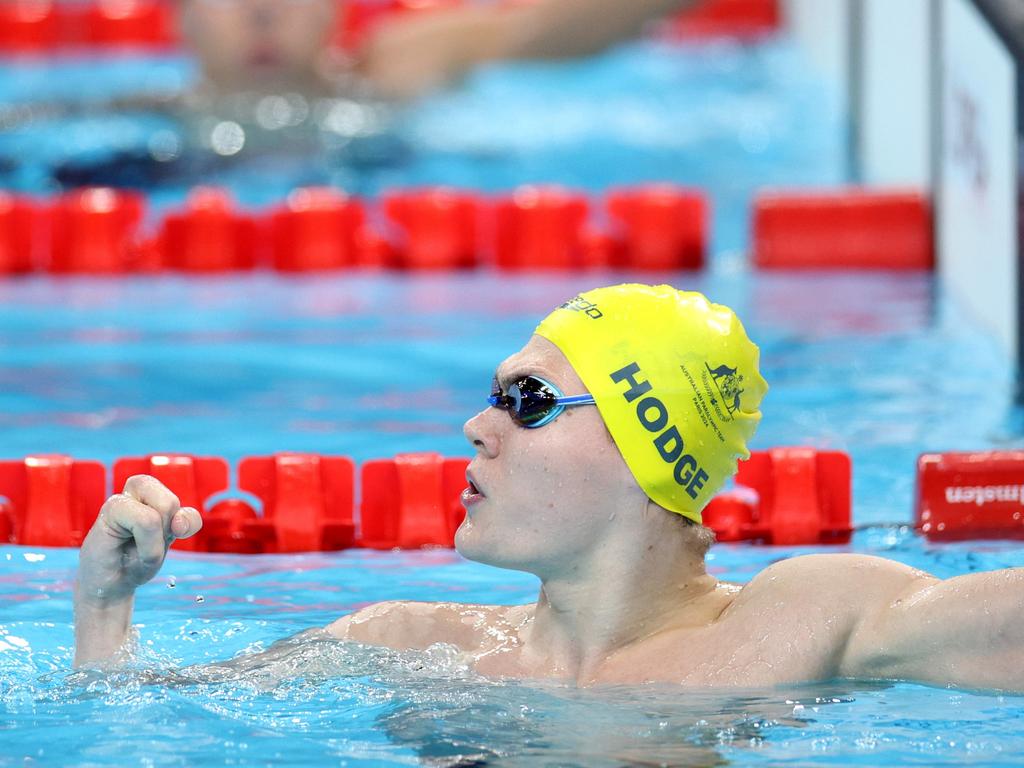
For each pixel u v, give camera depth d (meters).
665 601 8.98
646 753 7.77
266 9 39.81
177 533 8.65
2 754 8.09
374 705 8.70
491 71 46.72
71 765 7.93
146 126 38.50
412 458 14.02
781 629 8.65
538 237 29.48
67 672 9.34
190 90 40.78
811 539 13.52
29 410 19.31
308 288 27.97
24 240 29.53
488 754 7.83
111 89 45.09
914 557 12.62
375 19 48.75
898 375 19.98
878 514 14.11
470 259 29.84
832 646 8.58
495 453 8.73
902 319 23.52
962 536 13.33
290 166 35.62
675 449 8.73
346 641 9.72
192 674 9.25
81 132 38.06
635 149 38.09
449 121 40.38
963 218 23.94
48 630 10.62
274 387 20.50
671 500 8.80
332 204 29.94
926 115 27.27
